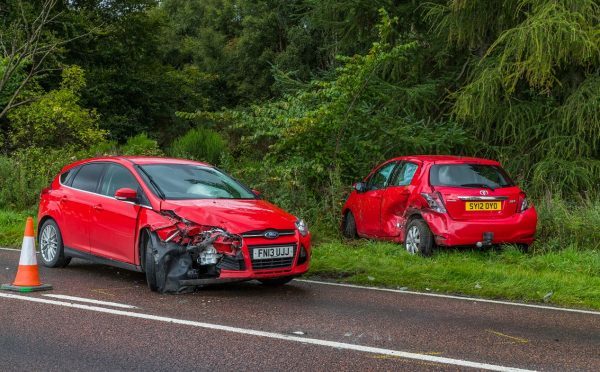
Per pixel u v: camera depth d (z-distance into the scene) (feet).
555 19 46.80
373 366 17.42
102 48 121.70
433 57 63.82
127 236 28.22
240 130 71.61
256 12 149.89
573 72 53.21
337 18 67.87
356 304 25.52
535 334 21.54
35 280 27.14
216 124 80.43
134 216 27.99
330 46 73.15
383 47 45.98
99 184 30.94
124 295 26.20
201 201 27.84
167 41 180.34
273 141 63.87
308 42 129.49
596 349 19.92
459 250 36.52
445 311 24.68
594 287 29.01
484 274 30.45
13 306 23.80
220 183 30.60
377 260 33.04
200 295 26.48
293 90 68.28
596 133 50.72
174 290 26.32
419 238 35.96
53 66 91.66
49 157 60.13
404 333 21.06
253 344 19.31
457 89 61.62
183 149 61.67
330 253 35.35
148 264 26.76
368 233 41.19
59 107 72.90
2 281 28.48
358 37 67.82
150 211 27.43
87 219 30.48
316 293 27.63
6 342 19.25
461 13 56.08
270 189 45.88
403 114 61.46
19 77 79.00
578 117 50.11
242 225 26.22
